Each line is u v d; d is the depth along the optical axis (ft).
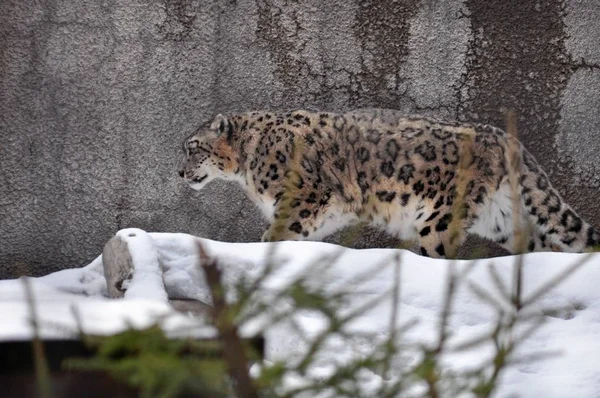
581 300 42.22
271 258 19.85
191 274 45.78
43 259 63.67
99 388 21.75
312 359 19.77
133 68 64.28
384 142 60.29
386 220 61.05
